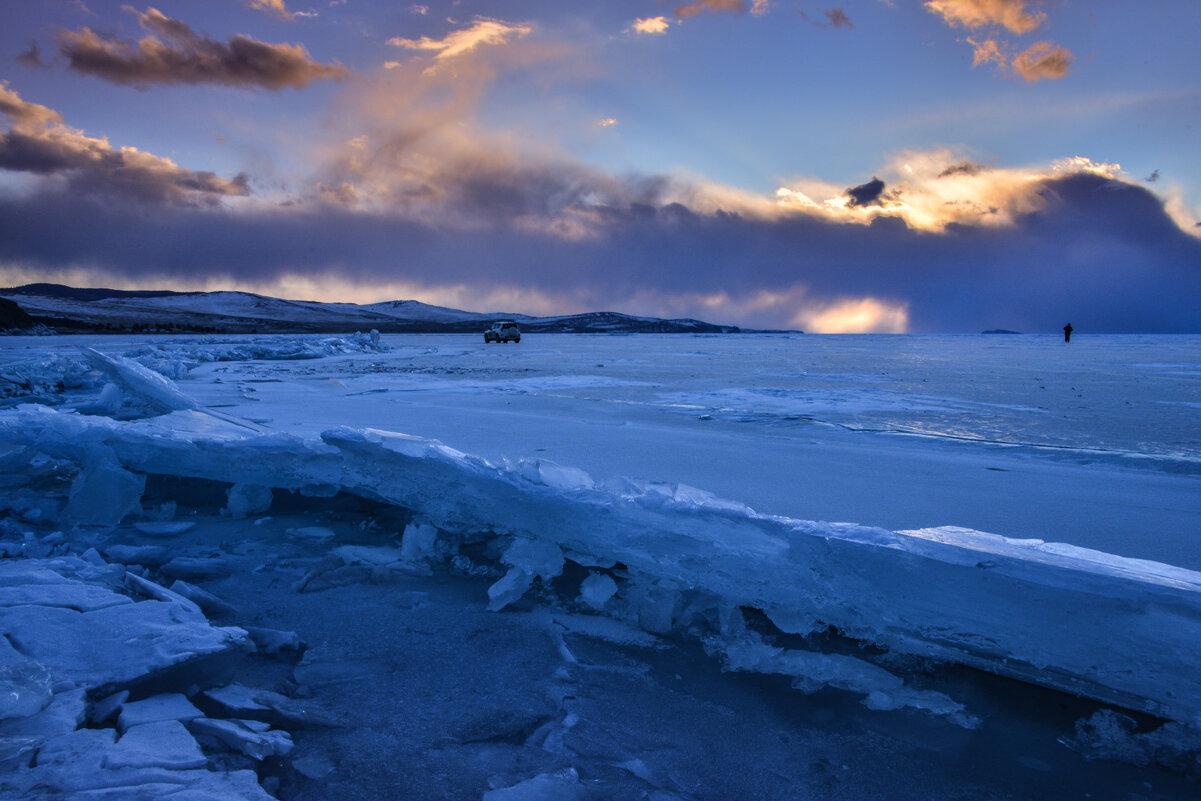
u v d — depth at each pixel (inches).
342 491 204.2
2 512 190.2
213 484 207.0
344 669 108.5
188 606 113.0
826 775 85.8
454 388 584.4
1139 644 96.2
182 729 82.8
